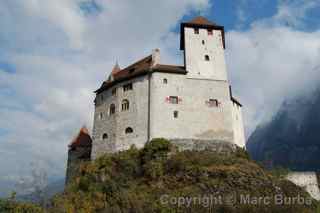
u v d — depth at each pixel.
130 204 39.31
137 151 48.84
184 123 51.25
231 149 50.56
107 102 57.78
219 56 56.59
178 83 53.47
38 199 45.97
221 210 38.00
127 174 45.97
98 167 48.66
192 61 55.38
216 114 52.59
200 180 41.72
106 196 41.94
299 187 45.88
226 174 42.09
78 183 47.88
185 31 57.38
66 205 42.06
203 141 50.50
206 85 54.09
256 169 45.09
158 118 50.81
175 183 42.50
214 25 58.47
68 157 66.12
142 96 53.12
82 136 68.25
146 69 54.03
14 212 35.44
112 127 54.72
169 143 48.28
